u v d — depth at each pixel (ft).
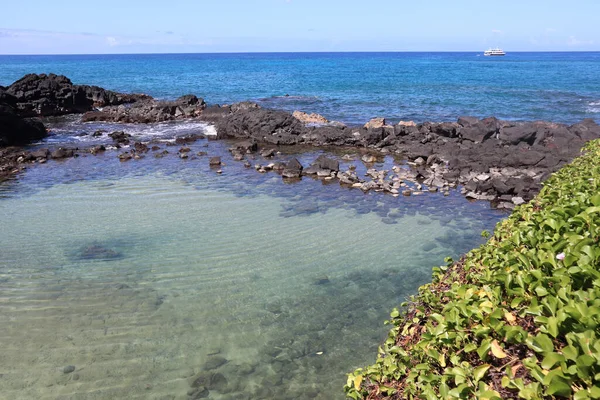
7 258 41.24
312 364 26.71
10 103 131.64
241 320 31.40
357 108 150.10
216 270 38.96
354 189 64.44
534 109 136.36
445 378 13.29
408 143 90.89
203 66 515.91
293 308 32.96
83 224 50.16
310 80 272.92
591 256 14.62
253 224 50.01
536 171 69.41
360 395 17.06
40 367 26.45
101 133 112.27
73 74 353.31
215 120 130.93
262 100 173.88
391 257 41.42
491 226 49.16
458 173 69.67
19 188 65.31
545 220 19.66
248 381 25.34
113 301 33.76
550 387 10.43
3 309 32.48
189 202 58.18
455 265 24.41
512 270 16.85
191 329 30.32
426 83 235.20
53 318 31.42
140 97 173.88
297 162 73.51
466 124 97.09
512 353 13.66
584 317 11.46
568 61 588.50
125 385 25.03
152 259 41.06
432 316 16.34
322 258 41.34
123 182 68.23
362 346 28.35
